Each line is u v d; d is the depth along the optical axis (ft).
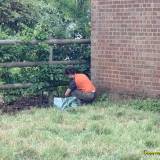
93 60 93.15
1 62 88.48
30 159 56.08
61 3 108.88
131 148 59.06
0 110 81.61
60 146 59.41
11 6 109.19
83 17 102.37
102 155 56.95
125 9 87.71
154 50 83.71
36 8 109.40
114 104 84.69
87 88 87.30
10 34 107.14
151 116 75.36
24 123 70.64
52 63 91.66
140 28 85.66
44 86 90.99
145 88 85.35
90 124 69.00
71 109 80.28
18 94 89.92
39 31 91.04
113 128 67.41
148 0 84.12
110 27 90.33
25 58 90.43
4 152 56.85
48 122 71.00
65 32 96.22
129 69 87.71
